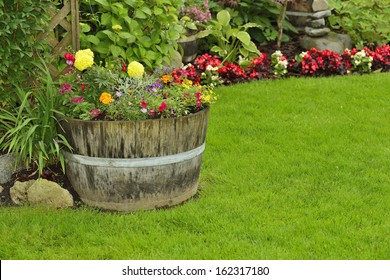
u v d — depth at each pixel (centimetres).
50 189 577
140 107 562
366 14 1148
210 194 606
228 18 1019
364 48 1075
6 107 640
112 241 515
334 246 509
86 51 586
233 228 537
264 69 1001
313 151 714
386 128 786
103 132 542
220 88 935
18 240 520
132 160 550
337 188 616
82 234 525
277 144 737
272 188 616
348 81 980
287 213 564
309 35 1132
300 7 1173
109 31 751
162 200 575
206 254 495
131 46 798
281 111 841
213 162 679
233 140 743
